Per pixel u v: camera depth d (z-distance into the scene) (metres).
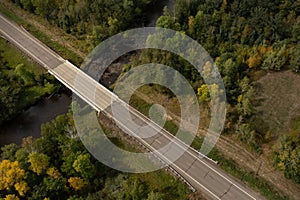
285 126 91.38
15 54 124.19
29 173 82.00
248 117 93.94
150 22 137.62
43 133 90.06
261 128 91.81
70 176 84.38
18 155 84.06
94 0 125.88
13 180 79.12
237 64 101.25
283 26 112.19
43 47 125.56
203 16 116.44
